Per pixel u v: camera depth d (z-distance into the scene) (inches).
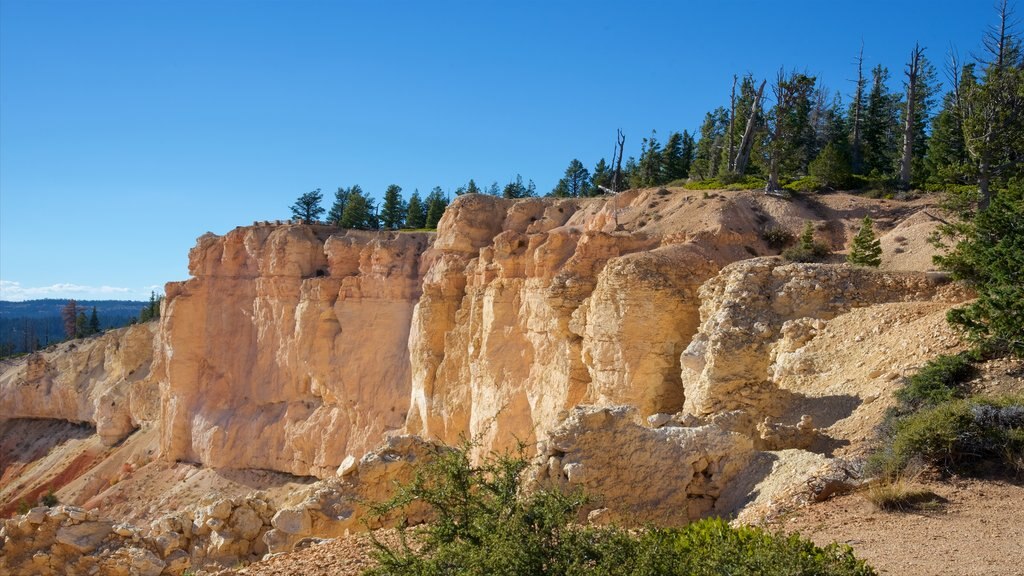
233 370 2578.7
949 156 2244.1
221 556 747.4
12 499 3006.9
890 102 3068.4
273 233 2573.8
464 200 2219.5
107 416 3115.2
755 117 2787.9
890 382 804.6
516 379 1610.5
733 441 658.8
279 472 2364.7
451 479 458.0
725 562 388.2
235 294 2635.3
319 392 2358.5
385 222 4092.0
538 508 419.5
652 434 653.3
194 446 2556.6
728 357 944.9
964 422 607.8
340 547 609.9
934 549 460.4
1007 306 755.4
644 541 406.6
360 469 769.6
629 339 1256.8
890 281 1053.8
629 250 1547.7
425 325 2007.9
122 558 729.6
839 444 720.3
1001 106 1590.8
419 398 1987.0
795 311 1054.4
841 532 504.4
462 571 392.2
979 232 991.6
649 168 3467.0
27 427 3636.8
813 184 2256.4
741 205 1980.8
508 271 1700.3
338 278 2406.5
